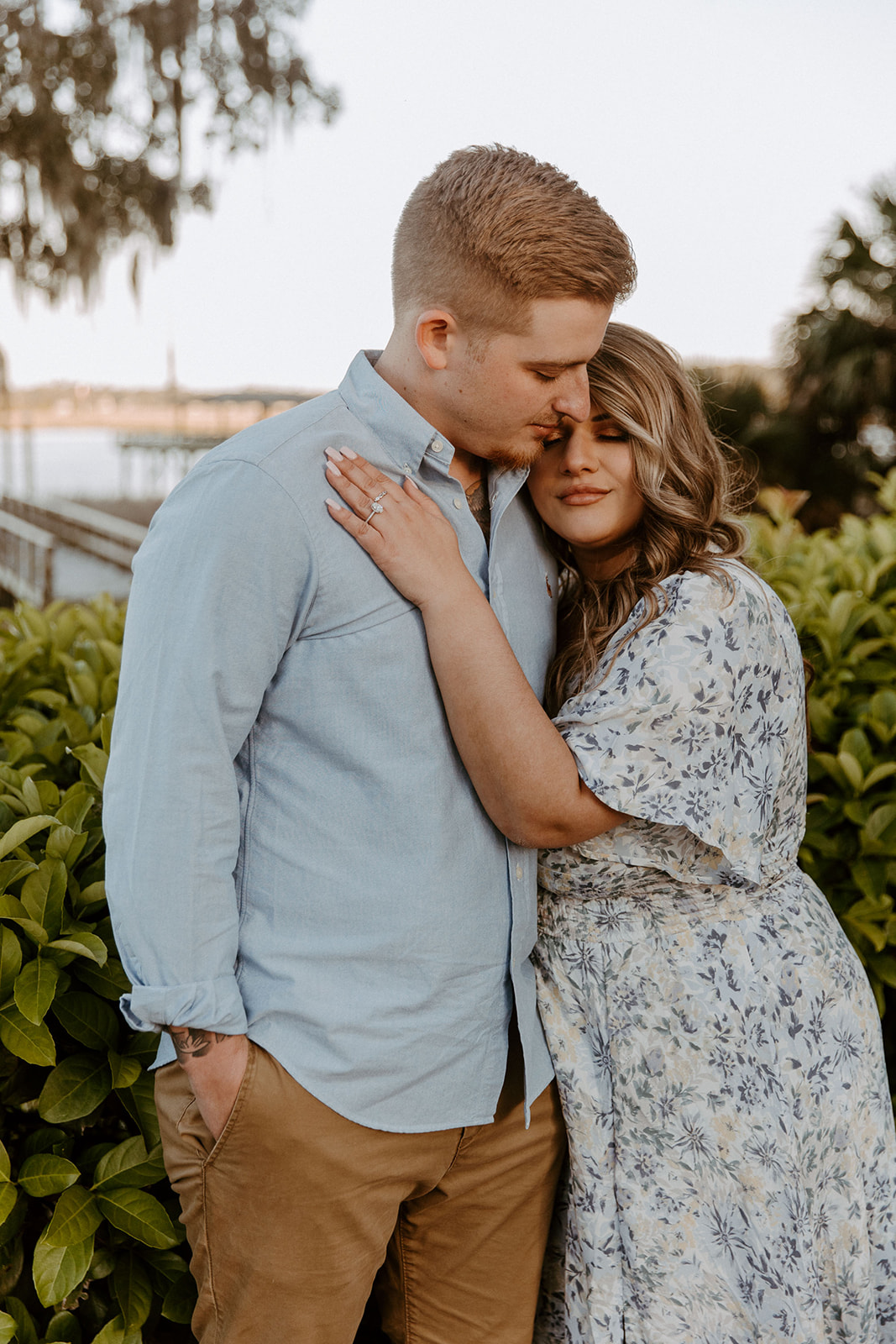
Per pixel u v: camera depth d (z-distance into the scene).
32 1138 1.45
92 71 8.90
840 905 2.17
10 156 9.10
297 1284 1.28
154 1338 1.65
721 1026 1.43
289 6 9.30
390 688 1.26
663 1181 1.46
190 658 1.15
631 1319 1.49
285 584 1.20
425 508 1.27
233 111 9.62
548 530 1.59
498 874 1.36
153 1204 1.41
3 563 11.47
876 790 2.21
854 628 2.34
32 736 2.00
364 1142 1.26
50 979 1.36
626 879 1.45
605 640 1.47
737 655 1.36
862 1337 1.50
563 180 1.24
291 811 1.27
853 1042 1.51
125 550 10.53
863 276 11.85
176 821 1.15
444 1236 1.52
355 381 1.35
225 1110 1.21
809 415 12.23
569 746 1.33
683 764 1.35
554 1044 1.49
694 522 1.41
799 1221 1.42
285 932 1.27
